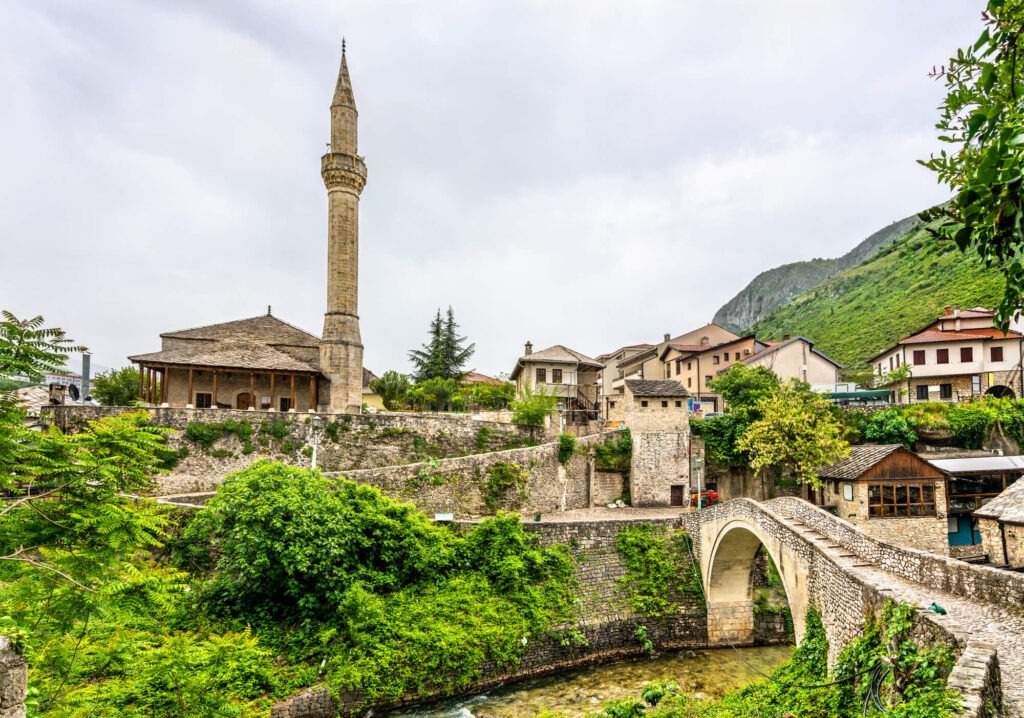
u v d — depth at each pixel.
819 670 15.27
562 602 25.31
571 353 56.88
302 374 37.84
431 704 20.55
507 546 25.83
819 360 50.75
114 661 12.59
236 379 38.56
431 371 70.31
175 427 30.88
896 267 98.31
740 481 38.16
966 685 7.32
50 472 9.02
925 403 37.28
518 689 22.00
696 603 26.98
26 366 7.94
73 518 9.21
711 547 25.95
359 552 23.64
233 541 20.83
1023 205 4.02
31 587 8.92
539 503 34.44
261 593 21.23
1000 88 5.20
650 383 39.34
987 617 11.17
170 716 12.73
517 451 34.06
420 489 30.66
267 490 21.91
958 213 4.85
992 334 41.66
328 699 18.69
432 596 23.44
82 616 9.38
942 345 42.88
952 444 36.03
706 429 38.25
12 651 6.63
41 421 28.75
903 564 13.98
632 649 25.66
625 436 38.31
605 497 37.66
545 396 41.62
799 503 19.75
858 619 13.55
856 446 33.75
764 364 51.31
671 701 18.39
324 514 22.39
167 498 27.16
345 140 40.19
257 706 17.48
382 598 22.59
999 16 4.73
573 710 20.22
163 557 22.59
